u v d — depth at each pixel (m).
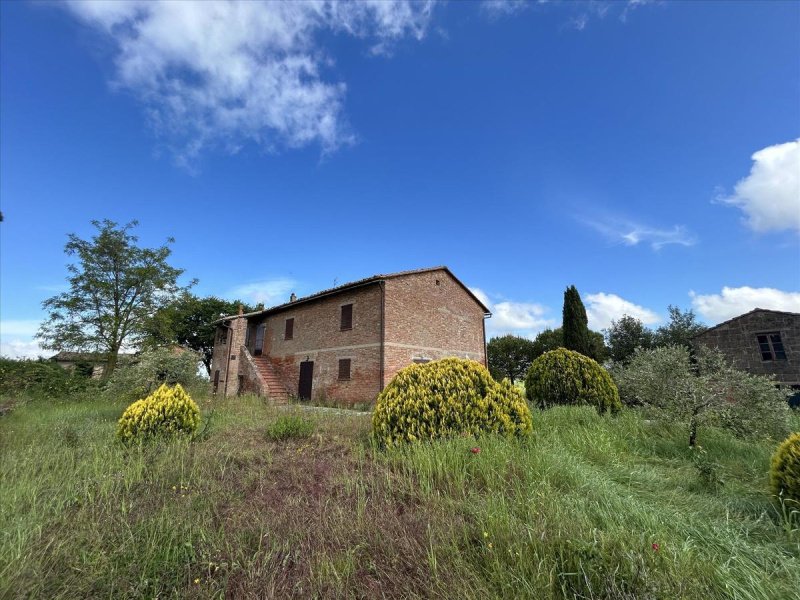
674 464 5.36
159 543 2.94
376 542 2.88
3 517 3.33
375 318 16.67
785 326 18.91
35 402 13.09
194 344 34.66
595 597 2.11
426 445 4.96
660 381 7.02
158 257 24.02
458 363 6.36
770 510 3.57
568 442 5.96
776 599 2.17
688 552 2.54
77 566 2.60
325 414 9.73
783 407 6.25
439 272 19.55
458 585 2.29
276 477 4.51
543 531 2.71
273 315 22.70
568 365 9.69
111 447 5.90
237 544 2.90
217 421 8.49
